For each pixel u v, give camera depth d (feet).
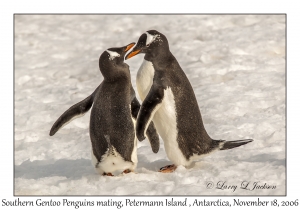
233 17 182.39
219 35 165.17
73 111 77.25
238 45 152.46
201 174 74.69
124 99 72.95
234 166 77.30
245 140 81.41
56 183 77.15
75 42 184.85
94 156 75.56
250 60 141.49
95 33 193.36
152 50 77.05
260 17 180.14
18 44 188.03
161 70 77.30
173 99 76.48
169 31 177.78
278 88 119.24
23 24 213.25
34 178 80.94
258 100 112.47
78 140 100.22
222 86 124.06
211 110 108.47
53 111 119.55
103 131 72.95
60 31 201.16
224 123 102.01
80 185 75.15
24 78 151.84
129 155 74.33
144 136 73.10
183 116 77.20
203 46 156.46
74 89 136.87
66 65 160.25
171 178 75.15
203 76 133.80
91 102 77.20
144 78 79.36
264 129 96.58
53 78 151.12
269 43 151.74
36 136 104.12
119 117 72.64
